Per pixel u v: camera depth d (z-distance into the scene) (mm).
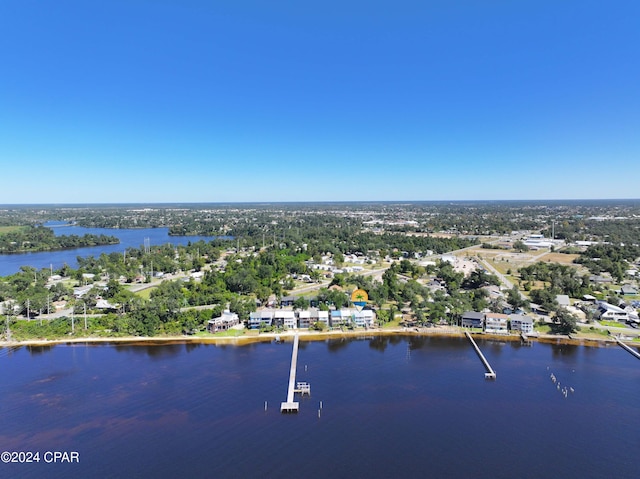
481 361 140000
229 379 124375
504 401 112125
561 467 85812
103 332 163250
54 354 144500
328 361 139625
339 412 105875
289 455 88750
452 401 111875
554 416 104625
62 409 106500
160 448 90500
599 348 152250
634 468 85688
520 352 148375
